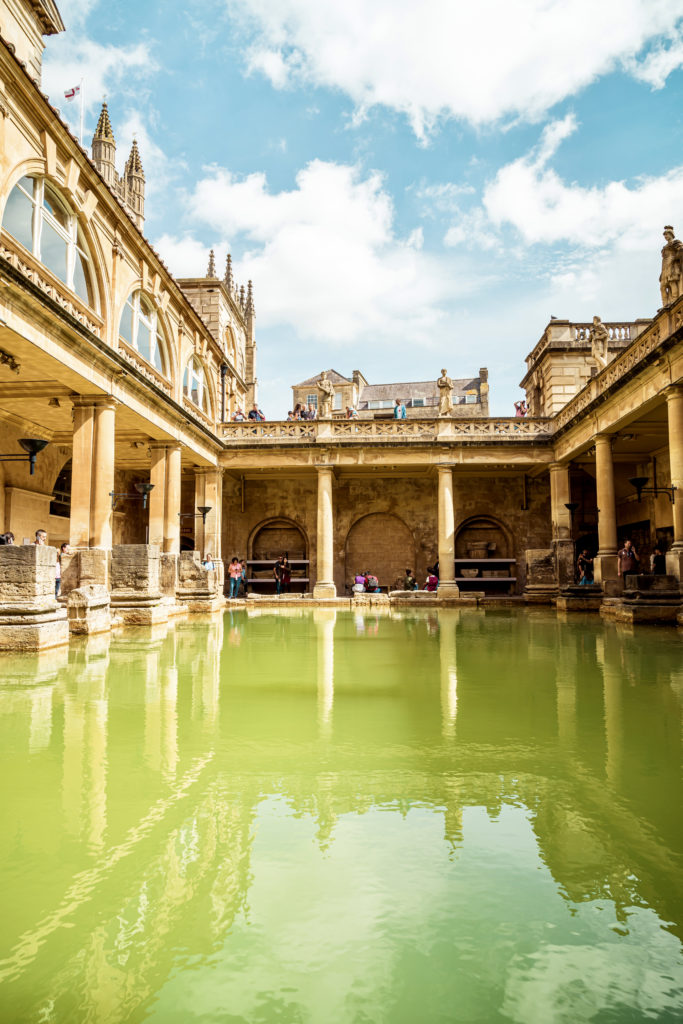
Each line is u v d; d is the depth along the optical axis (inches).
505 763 168.9
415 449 1069.1
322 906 101.9
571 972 86.2
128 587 597.9
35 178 516.4
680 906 102.2
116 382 627.2
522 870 112.9
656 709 229.1
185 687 274.4
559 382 1197.7
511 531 1253.7
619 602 687.1
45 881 108.7
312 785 153.4
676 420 625.9
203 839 124.4
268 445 1075.3
